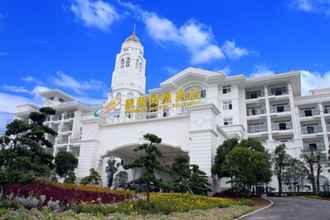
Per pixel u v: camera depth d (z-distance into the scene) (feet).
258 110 181.47
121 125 115.75
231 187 97.96
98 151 116.16
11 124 47.88
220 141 109.60
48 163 50.57
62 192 49.39
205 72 171.53
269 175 88.53
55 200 43.65
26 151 46.80
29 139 47.93
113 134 115.96
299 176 135.23
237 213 48.65
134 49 217.36
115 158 160.56
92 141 116.98
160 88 182.60
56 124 216.95
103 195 55.72
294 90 184.03
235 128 138.82
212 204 58.59
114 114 163.63
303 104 181.68
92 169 104.83
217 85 172.45
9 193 42.47
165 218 39.73
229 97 172.45
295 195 122.72
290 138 169.89
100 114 135.03
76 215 36.63
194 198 64.28
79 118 211.82
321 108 176.76
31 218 32.24
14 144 47.67
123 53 216.13
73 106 212.43
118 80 207.10
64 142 206.59
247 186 94.17
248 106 183.11
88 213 39.68
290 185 142.51
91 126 120.26
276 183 142.82
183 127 103.71
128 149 115.85
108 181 154.51
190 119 102.47
